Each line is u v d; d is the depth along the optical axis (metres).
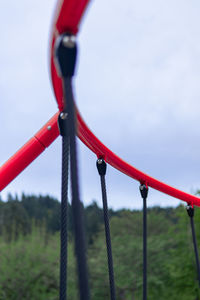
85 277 1.07
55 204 51.91
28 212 52.16
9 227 43.06
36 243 26.28
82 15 1.17
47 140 2.47
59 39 1.15
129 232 29.36
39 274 23.25
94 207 41.56
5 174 2.40
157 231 29.00
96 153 2.79
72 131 1.12
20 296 22.34
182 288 21.69
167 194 3.71
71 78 1.15
